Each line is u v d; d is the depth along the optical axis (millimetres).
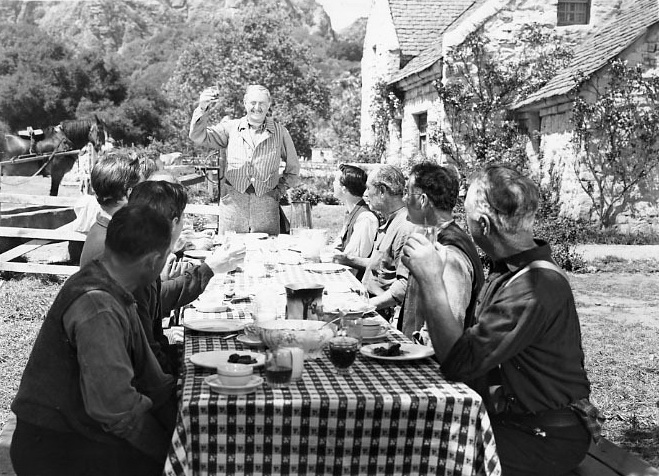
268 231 7953
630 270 12070
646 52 15273
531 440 2928
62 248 12680
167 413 3049
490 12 17344
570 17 17906
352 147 28094
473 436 2656
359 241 6082
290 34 53688
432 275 2934
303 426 2602
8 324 7469
